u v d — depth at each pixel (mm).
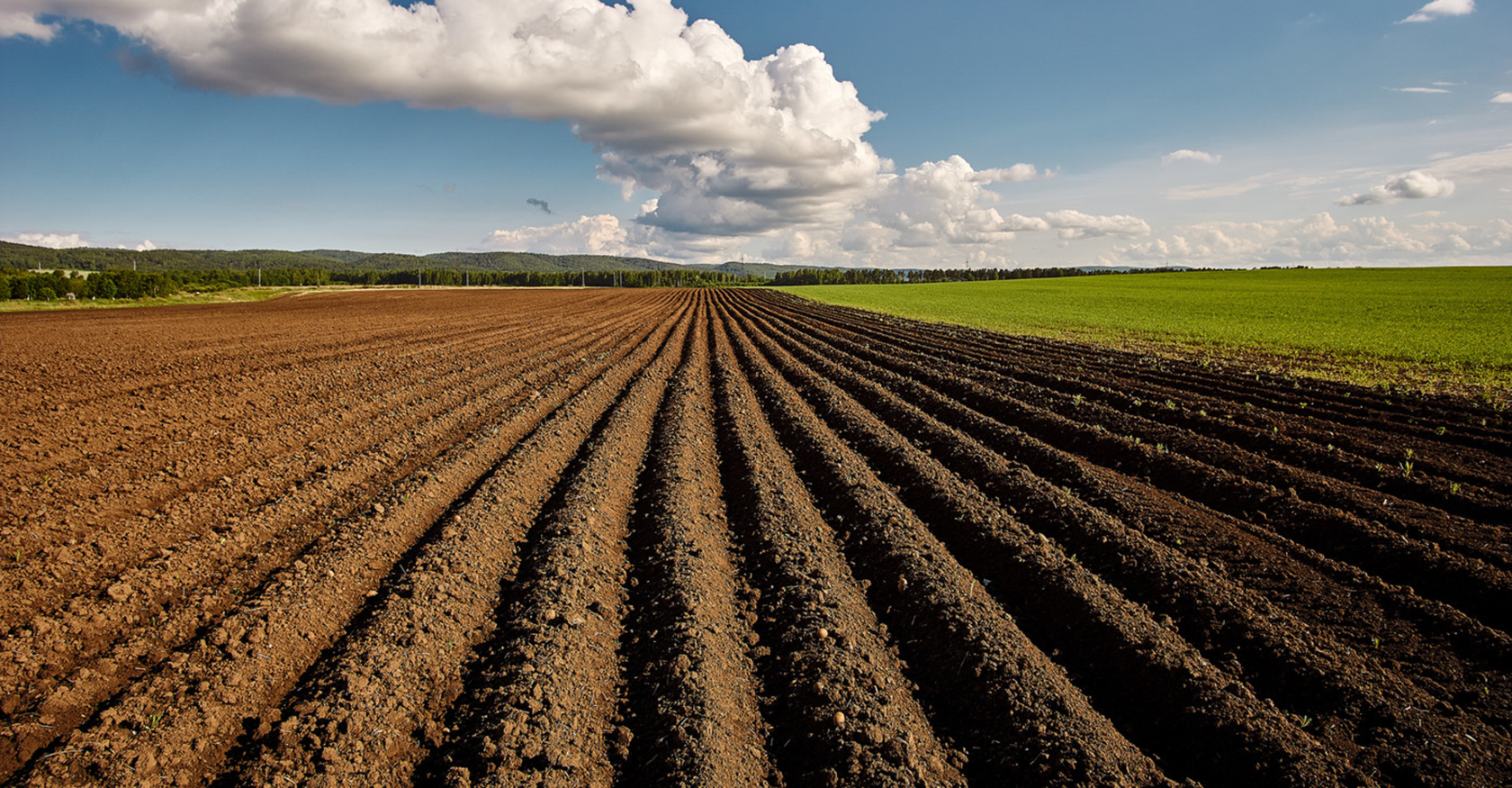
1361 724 4699
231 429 11695
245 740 4434
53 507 7816
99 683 4801
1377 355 23016
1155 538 7855
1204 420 12461
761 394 17281
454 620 5824
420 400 14766
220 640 5223
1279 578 6684
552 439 11414
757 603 6484
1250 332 30672
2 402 13328
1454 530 7480
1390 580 6766
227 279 87562
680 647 5406
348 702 4676
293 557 6922
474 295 79000
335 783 4043
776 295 79875
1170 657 5250
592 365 20938
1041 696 4887
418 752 4414
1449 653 5473
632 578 6902
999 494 9195
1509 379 18094
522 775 4113
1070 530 7777
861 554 7461
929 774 4281
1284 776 4199
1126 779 4188
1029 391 16047
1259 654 5449
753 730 4754
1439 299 49000
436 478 9094
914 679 5383
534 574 6645
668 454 10875
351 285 119062
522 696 4754
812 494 9633
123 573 6164
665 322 40031
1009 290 78000
